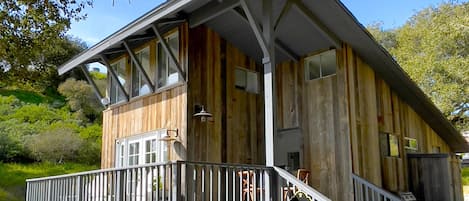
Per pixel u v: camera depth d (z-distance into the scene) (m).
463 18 17.12
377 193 8.59
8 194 13.67
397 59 21.28
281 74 10.29
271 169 6.47
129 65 10.45
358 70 9.40
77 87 22.53
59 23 7.68
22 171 15.74
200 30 9.02
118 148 10.30
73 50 23.44
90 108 22.38
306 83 9.72
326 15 8.25
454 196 10.30
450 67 16.98
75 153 18.14
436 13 18.97
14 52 7.58
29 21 7.46
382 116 10.01
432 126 12.73
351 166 8.60
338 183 8.76
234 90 9.49
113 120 10.71
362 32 8.52
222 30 9.25
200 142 8.57
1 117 19.59
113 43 9.04
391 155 10.14
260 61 10.14
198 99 8.72
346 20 8.23
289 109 9.97
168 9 7.64
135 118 9.93
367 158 9.12
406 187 10.43
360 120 9.15
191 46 8.78
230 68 9.50
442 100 17.50
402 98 11.13
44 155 17.28
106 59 10.10
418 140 11.75
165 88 9.08
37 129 18.88
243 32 9.14
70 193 7.88
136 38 9.35
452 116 17.88
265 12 7.01
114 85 10.98
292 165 9.75
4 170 15.48
